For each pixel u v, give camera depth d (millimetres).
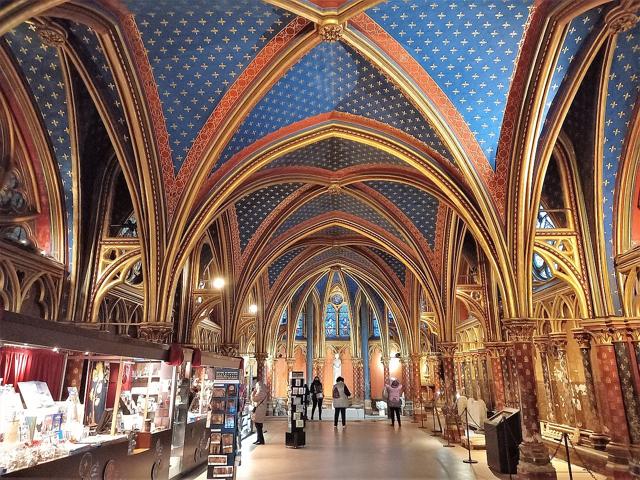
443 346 14914
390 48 8562
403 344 22984
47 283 9500
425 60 8695
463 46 8367
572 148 9898
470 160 9727
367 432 15328
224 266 14977
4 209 8781
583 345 11453
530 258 9516
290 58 8531
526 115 8750
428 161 10508
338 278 28078
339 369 27688
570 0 6844
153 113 9148
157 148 9508
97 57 7984
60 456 4738
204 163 9703
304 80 9430
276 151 10711
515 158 9289
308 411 24141
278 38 8352
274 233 15766
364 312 27438
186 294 14812
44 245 9734
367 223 16203
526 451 8492
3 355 5039
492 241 10000
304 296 25812
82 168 9992
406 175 12078
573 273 9711
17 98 8594
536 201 9336
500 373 15234
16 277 8492
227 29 8016
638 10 7078
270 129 10391
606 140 9031
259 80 8828
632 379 9023
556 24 7344
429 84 9039
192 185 9812
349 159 12547
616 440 9070
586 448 11188
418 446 12055
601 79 8312
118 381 6441
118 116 9023
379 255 20203
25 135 9141
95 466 5328
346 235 18594
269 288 20484
